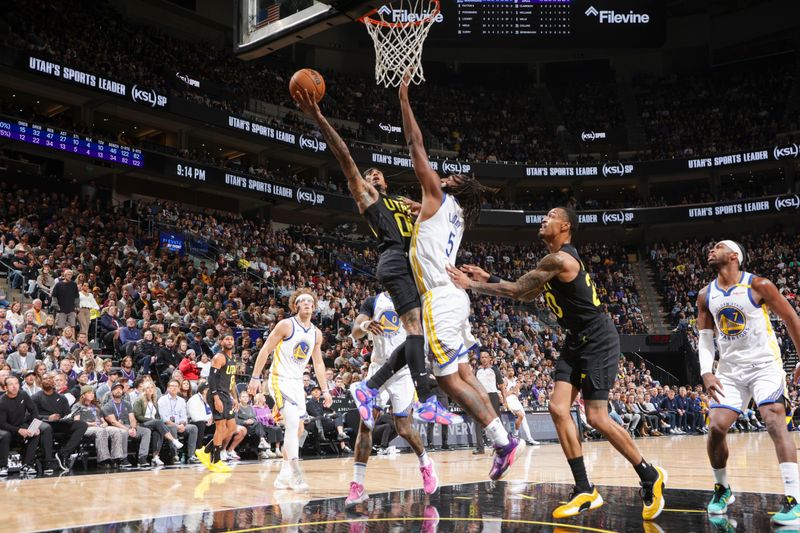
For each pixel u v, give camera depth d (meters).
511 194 31.97
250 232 23.30
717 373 4.41
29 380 8.98
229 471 7.99
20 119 18.70
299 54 31.91
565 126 33.78
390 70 4.81
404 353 4.59
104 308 12.99
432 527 3.63
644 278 30.31
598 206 31.61
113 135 21.05
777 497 4.73
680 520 3.78
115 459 8.80
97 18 23.67
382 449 10.82
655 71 35.12
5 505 4.90
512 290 3.91
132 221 19.52
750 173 31.70
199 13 28.98
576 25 30.17
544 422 14.27
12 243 14.47
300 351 6.34
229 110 23.83
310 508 4.48
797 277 27.12
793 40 32.78
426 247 4.13
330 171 30.08
